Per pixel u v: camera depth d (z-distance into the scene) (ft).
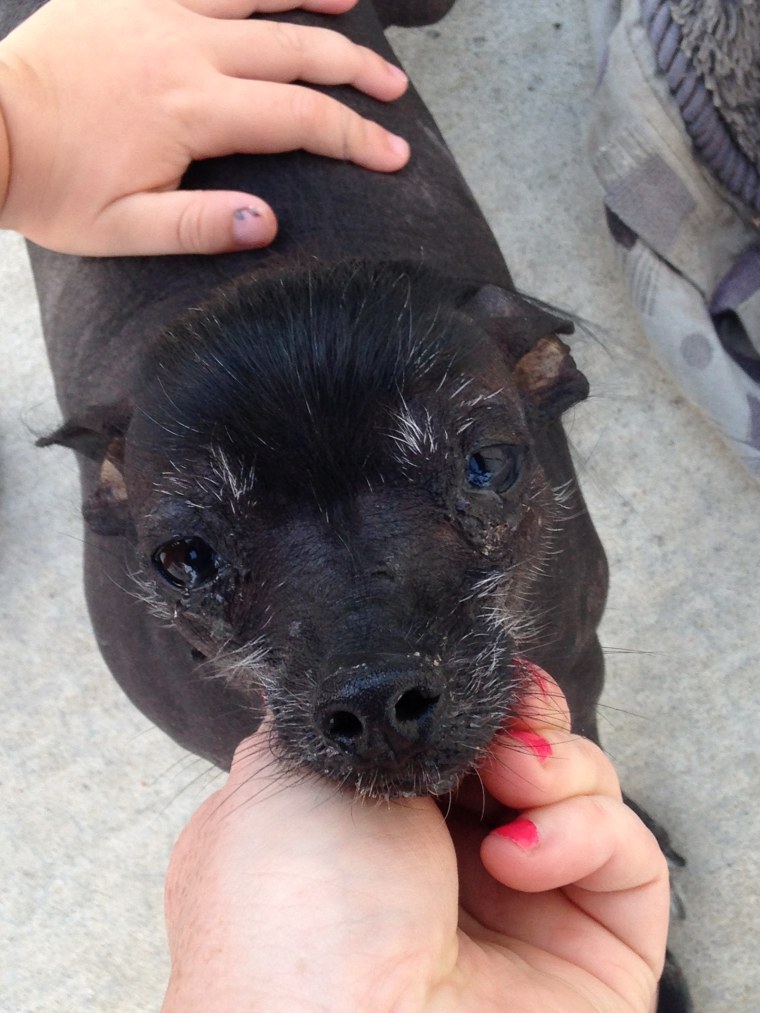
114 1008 1.17
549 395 0.84
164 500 0.65
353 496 0.61
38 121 0.86
